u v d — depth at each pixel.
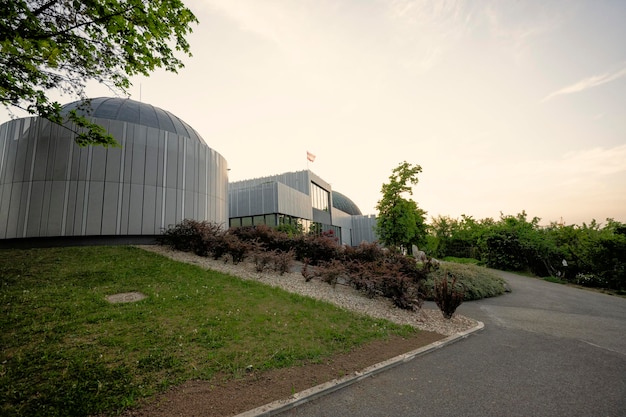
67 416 3.12
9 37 5.84
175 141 15.34
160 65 7.53
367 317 7.56
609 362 5.53
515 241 22.05
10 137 13.40
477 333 7.39
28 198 12.59
